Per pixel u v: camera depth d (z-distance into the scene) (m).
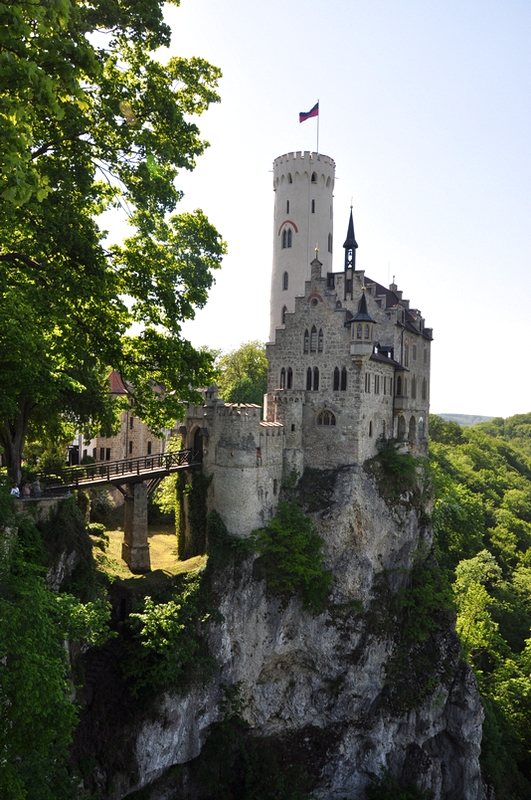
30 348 21.78
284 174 68.94
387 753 50.84
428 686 52.50
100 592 39.09
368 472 55.53
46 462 50.50
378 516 55.25
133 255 23.73
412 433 69.75
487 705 58.72
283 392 54.78
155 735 38.75
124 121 20.95
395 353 62.38
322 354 55.50
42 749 15.64
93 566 39.88
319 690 50.75
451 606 57.53
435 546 68.19
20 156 10.95
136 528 47.06
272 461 51.69
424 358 73.56
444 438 178.75
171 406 24.56
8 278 19.69
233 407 48.66
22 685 14.98
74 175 20.11
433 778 50.53
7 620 16.16
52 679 15.89
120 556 49.62
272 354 58.72
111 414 42.31
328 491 53.00
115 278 22.16
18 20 9.98
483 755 55.00
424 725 51.78
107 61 21.66
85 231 20.61
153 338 23.98
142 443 77.62
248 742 46.50
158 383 25.11
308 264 68.62
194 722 42.50
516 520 118.50
